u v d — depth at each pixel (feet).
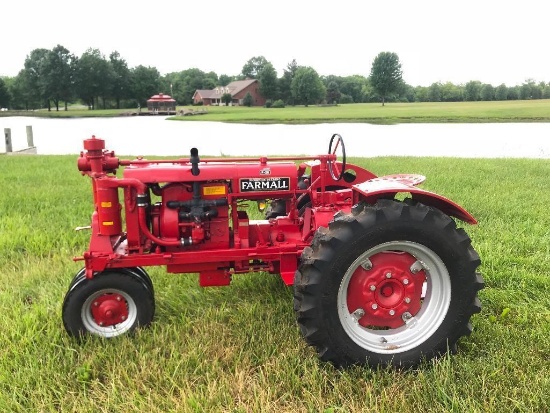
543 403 8.55
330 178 14.51
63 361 10.14
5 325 11.56
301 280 9.97
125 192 11.23
